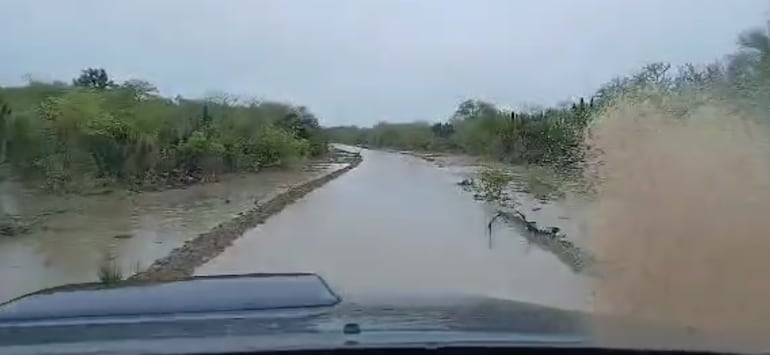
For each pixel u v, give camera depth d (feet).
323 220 66.49
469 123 232.94
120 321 9.55
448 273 39.22
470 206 78.33
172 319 9.66
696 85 33.22
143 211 74.95
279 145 168.25
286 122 219.41
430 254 46.06
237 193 98.58
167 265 42.57
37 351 8.18
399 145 422.82
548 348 8.62
